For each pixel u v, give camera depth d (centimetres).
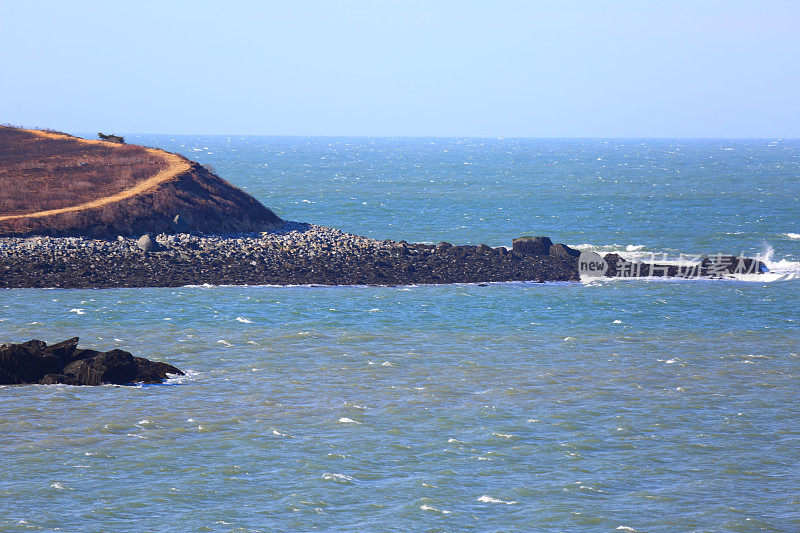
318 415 5681
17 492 4409
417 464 4912
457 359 7138
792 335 8262
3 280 9569
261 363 6881
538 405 5975
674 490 4641
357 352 7281
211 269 10644
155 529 4062
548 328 8369
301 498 4428
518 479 4741
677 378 6700
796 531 4197
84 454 4922
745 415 5834
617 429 5525
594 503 4453
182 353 7094
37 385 6172
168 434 5272
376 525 4162
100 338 7462
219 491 4497
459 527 4162
